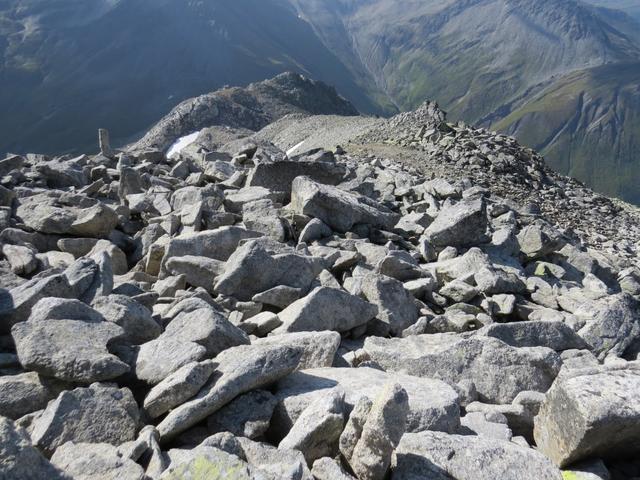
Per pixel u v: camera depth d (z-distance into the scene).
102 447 6.60
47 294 10.37
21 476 5.01
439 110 66.94
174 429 7.20
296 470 5.99
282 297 12.81
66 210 19.14
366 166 32.94
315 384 8.45
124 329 9.42
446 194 25.69
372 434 6.25
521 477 6.60
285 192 22.92
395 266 15.10
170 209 20.45
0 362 8.93
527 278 18.05
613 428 7.04
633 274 21.92
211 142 114.50
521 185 47.84
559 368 10.24
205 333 9.14
